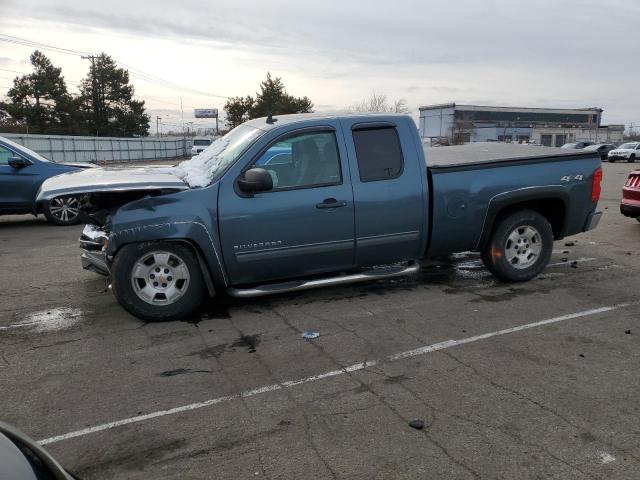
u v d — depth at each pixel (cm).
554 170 579
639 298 547
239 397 355
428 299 550
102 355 425
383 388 363
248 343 444
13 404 351
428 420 322
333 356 416
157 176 521
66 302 561
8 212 1012
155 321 493
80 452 298
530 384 364
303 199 491
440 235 545
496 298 550
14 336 468
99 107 6606
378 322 487
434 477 270
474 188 547
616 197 1466
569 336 448
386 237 524
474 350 423
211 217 474
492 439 301
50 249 825
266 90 5856
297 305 538
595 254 746
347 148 505
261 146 486
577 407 333
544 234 591
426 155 625
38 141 4025
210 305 541
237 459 289
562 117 10325
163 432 316
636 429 308
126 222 467
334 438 305
